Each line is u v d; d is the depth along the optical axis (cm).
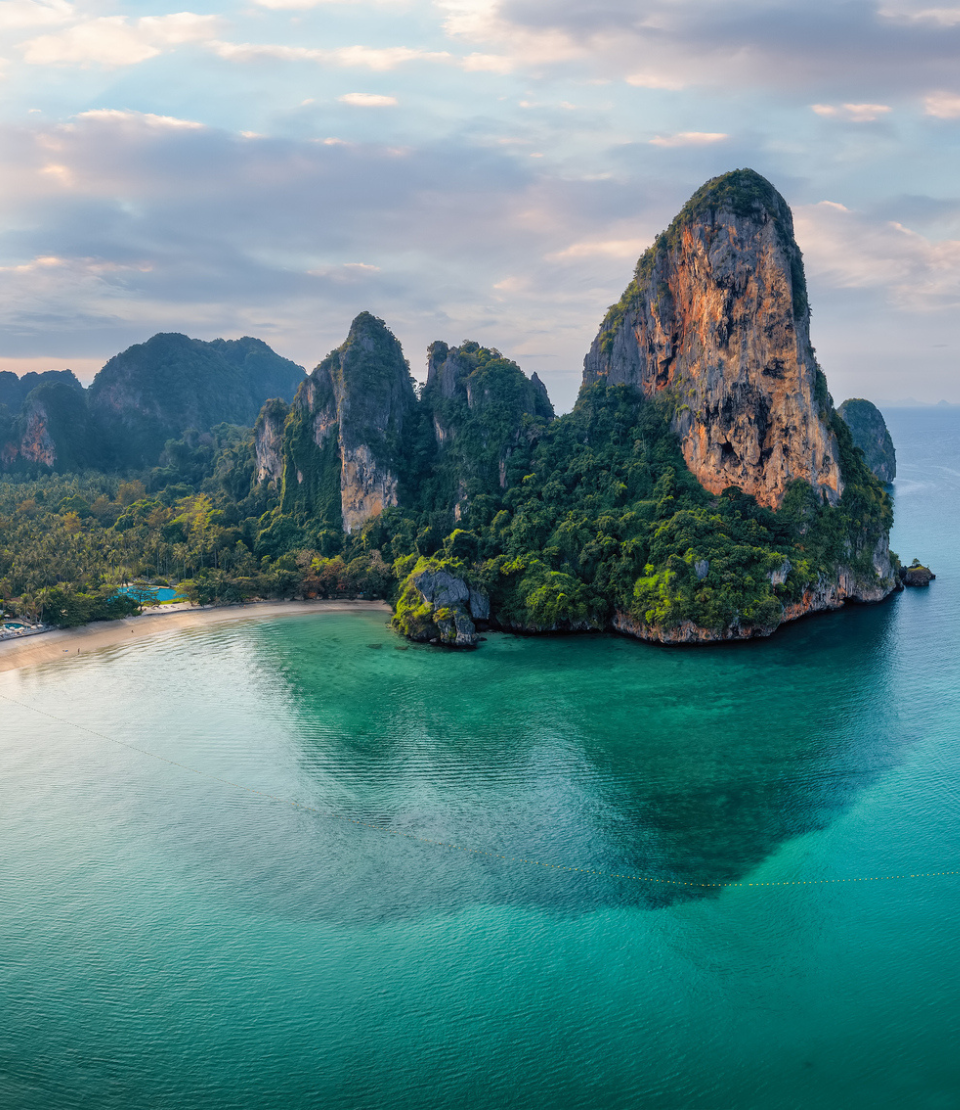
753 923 6044
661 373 17700
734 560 13412
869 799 7731
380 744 9175
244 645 13450
